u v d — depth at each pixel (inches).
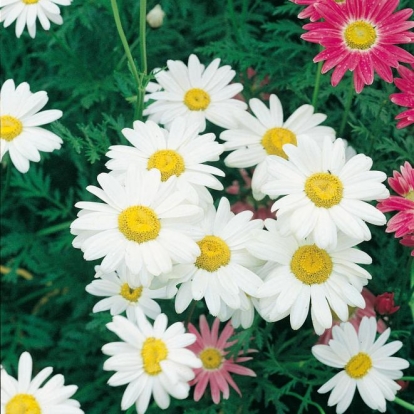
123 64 32.5
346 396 26.5
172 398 29.5
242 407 29.1
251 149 28.5
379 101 30.5
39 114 28.1
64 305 33.4
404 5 31.2
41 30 33.4
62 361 31.6
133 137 26.8
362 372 26.5
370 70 26.8
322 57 27.0
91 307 31.9
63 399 24.4
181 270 25.5
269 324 28.1
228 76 29.7
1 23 33.5
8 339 32.4
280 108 28.9
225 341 28.5
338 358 26.4
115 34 33.4
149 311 27.4
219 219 26.0
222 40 32.5
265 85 32.0
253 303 26.3
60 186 34.3
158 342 24.3
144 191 25.2
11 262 32.5
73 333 31.4
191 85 29.7
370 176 25.3
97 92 32.0
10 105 28.0
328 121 31.3
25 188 33.7
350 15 27.1
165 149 26.7
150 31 33.0
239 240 25.8
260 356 29.4
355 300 25.3
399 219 26.0
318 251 25.4
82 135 32.9
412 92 27.2
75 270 31.8
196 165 26.5
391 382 26.5
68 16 32.2
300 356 28.8
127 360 24.1
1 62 34.0
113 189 25.2
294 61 33.1
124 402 24.1
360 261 25.3
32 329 32.7
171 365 24.1
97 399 31.7
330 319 25.2
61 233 33.3
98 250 24.7
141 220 24.9
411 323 30.6
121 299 27.4
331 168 25.4
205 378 28.2
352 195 25.1
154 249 24.9
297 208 25.0
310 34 27.1
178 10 34.3
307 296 25.3
